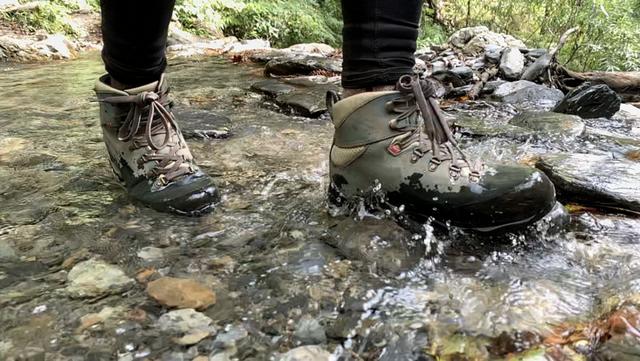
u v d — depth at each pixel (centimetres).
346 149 112
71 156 159
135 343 75
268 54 446
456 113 235
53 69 374
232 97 264
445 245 102
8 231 109
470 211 102
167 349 74
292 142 178
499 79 326
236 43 581
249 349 74
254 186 135
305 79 320
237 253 100
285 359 72
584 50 569
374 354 73
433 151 106
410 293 87
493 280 90
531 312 81
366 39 106
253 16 758
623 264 95
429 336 76
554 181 130
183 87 293
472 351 73
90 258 99
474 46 409
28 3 583
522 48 380
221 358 73
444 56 411
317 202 123
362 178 112
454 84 298
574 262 96
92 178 139
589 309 82
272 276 92
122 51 117
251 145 174
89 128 195
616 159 148
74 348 74
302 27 788
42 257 99
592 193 123
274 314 82
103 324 79
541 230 105
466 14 765
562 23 590
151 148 123
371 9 104
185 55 480
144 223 113
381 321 80
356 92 111
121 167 129
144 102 121
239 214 117
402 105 108
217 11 746
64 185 134
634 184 125
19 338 76
